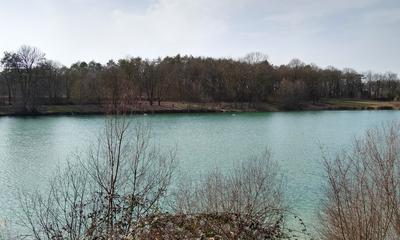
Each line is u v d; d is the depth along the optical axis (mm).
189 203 13438
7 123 69062
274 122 74250
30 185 24625
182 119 80438
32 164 32000
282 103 110812
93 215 10508
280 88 112188
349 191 10398
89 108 89375
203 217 11703
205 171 27359
